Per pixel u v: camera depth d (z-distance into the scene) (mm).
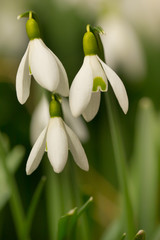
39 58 364
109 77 364
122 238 395
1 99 725
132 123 722
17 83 368
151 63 726
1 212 576
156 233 466
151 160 506
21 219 462
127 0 617
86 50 372
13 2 721
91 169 666
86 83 364
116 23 573
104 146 683
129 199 415
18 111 724
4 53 736
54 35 704
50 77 359
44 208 631
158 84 736
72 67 714
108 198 650
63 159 368
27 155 694
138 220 491
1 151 454
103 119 698
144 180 502
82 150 376
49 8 702
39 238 618
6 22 726
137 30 667
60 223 398
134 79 661
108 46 563
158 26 678
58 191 483
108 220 619
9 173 458
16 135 714
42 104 498
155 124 562
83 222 431
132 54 567
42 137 375
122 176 411
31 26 372
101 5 586
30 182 656
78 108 362
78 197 417
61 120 376
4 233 613
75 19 696
